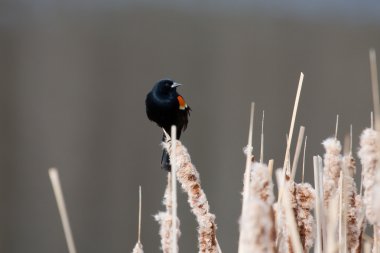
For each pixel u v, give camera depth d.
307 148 17.97
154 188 15.98
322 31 30.64
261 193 2.67
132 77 24.95
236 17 32.12
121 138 18.95
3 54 26.03
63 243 13.79
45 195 15.52
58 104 21.27
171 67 26.45
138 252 3.52
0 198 15.24
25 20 30.00
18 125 19.05
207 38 30.41
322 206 3.39
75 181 15.99
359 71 25.39
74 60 26.02
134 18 31.25
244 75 25.30
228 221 14.34
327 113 20.53
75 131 18.91
